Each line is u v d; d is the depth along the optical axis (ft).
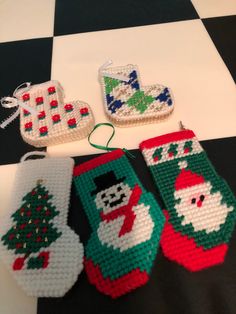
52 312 1.54
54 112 2.29
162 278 1.59
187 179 1.88
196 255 1.63
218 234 1.68
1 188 2.04
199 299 1.52
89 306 1.54
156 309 1.51
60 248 1.65
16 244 1.66
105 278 1.58
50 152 2.20
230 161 2.03
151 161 2.00
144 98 2.28
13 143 2.28
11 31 3.31
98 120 2.34
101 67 2.64
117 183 1.91
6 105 2.46
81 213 1.84
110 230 1.72
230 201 1.78
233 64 2.65
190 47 2.86
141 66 2.72
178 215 1.75
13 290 1.62
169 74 2.63
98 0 3.57
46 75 2.77
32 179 1.94
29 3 3.69
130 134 2.23
